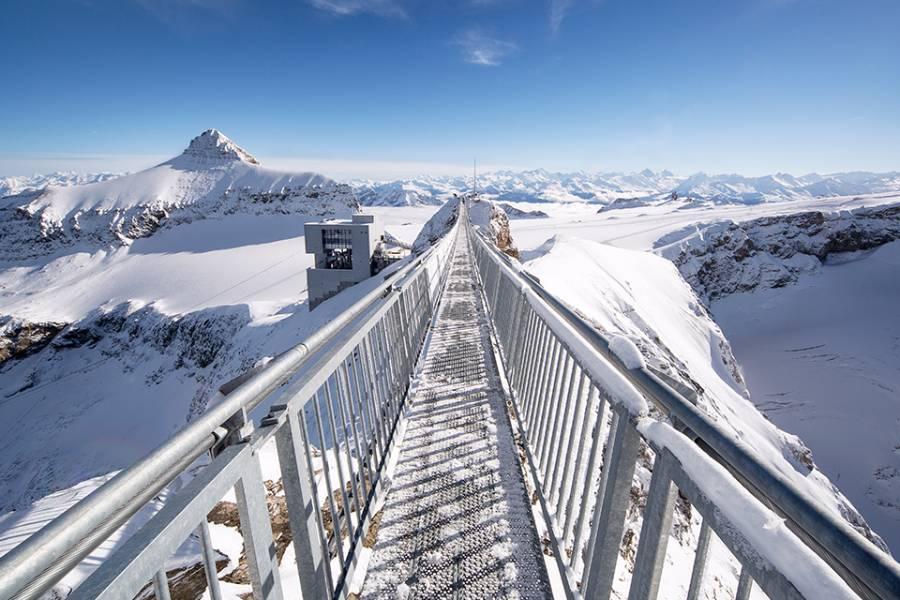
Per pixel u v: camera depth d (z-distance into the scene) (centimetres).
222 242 11350
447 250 1298
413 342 516
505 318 555
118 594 77
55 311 7894
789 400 5388
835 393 5278
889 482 3909
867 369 5594
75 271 11069
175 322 5591
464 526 262
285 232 11575
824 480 2281
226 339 4584
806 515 75
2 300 9712
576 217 15362
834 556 69
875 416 4741
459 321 762
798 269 8562
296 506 165
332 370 209
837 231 8925
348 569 216
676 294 4991
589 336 200
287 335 3541
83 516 74
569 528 224
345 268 4194
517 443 362
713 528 91
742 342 7112
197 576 231
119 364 5906
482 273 1037
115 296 8181
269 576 136
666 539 119
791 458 2358
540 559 238
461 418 402
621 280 4128
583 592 182
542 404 320
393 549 245
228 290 6819
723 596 376
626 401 147
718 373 4009
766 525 78
